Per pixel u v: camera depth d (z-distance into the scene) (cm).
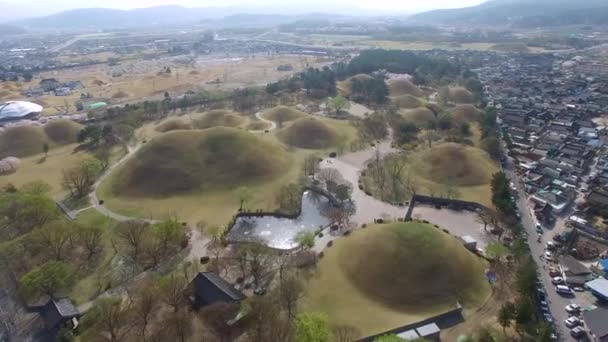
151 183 13862
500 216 11731
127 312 7819
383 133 19262
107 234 11119
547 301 8525
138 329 7612
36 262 9500
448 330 7856
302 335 6700
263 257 9600
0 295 8775
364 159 16438
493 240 10875
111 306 7781
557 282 9006
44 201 11088
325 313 7750
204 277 8656
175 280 8619
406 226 10088
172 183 13850
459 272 9131
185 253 10281
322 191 13725
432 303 8525
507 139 17388
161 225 10162
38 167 16125
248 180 14312
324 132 18688
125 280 9281
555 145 17250
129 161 15038
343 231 11244
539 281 9106
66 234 9931
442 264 9181
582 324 7894
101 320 7525
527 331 7500
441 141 18038
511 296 8662
